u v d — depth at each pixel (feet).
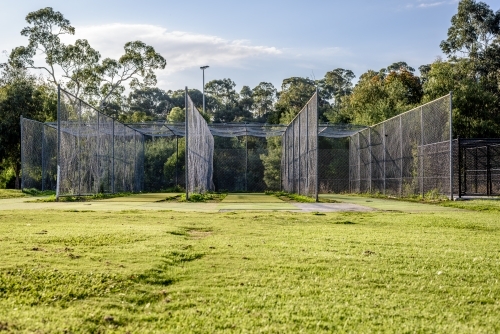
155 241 18.48
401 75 136.36
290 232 22.81
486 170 59.41
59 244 17.28
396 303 10.94
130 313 10.18
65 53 123.54
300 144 69.67
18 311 10.02
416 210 39.37
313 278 13.06
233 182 101.96
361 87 118.73
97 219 29.01
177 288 11.89
